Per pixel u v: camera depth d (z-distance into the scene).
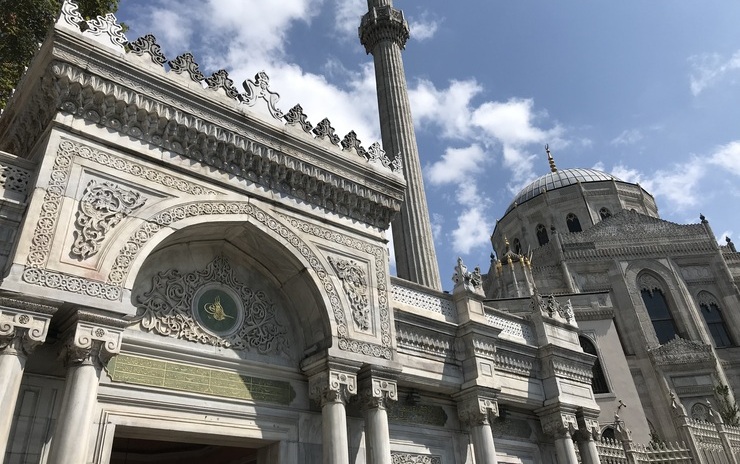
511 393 16.30
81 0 19.64
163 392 10.26
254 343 12.07
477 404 14.66
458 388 14.94
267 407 11.59
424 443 14.20
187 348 10.88
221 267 12.33
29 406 8.87
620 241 43.69
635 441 30.81
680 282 42.06
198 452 15.12
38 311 8.48
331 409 11.53
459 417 15.03
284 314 12.94
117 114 10.63
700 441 22.98
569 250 43.16
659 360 37.72
